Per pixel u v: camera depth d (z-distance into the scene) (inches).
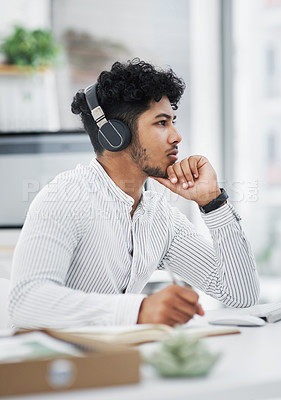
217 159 197.0
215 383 39.1
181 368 39.8
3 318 79.7
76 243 70.9
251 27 190.7
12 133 114.3
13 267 64.9
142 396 36.3
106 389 37.5
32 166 114.5
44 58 187.2
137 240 76.1
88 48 195.9
